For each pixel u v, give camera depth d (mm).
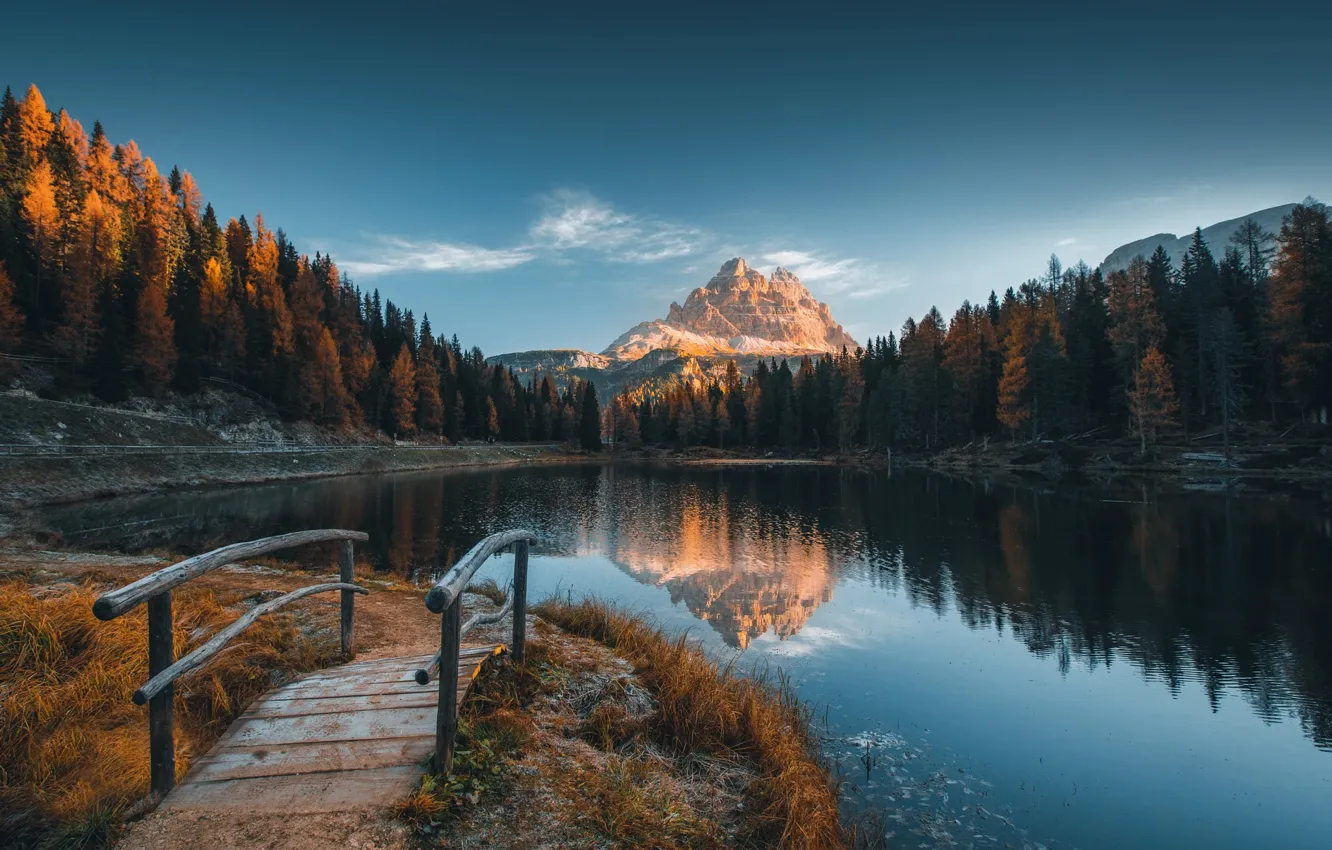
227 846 3443
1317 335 49906
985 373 76688
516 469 81938
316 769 4273
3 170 82750
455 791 4152
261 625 7730
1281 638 13625
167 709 3930
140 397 58875
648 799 4707
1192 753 8641
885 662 12109
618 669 7480
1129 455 56062
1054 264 103125
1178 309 67750
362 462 68875
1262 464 48219
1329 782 7941
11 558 14125
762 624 14758
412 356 121688
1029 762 8242
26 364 53062
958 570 20672
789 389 119375
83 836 3400
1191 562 20797
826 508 37781
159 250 77250
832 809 5871
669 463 97812
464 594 12641
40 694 5004
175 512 31531
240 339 73688
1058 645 13203
